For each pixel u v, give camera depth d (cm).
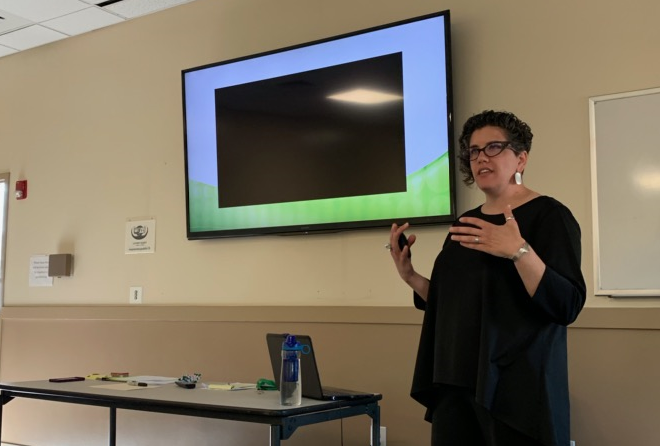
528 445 156
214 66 373
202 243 383
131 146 417
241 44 380
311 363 238
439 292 179
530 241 167
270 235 356
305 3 360
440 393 176
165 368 386
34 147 461
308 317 339
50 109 456
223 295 372
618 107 275
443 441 171
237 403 229
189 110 380
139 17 420
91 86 438
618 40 279
